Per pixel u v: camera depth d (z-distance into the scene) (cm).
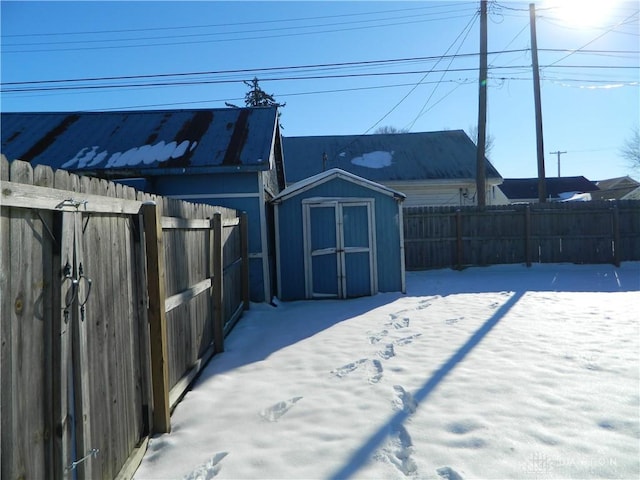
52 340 172
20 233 153
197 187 769
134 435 257
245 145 788
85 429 190
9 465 143
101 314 216
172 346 329
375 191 833
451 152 1734
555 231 1160
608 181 4003
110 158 755
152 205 280
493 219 1152
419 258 1143
